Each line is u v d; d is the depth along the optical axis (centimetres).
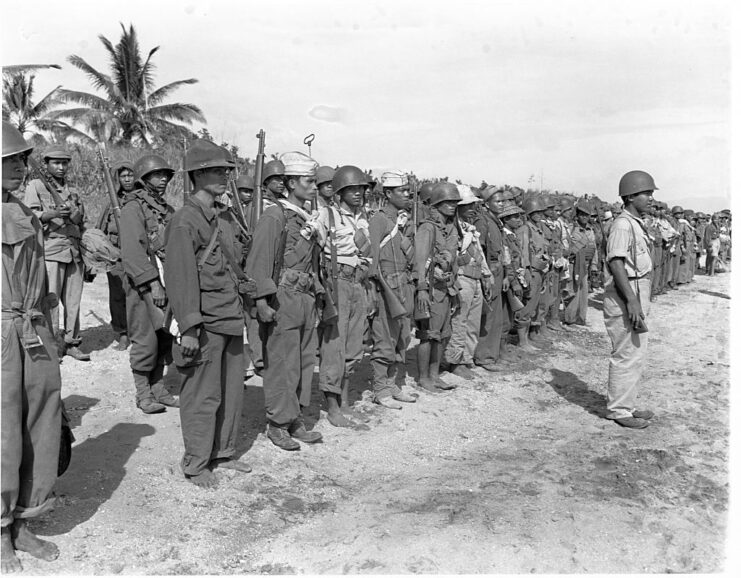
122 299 720
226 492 437
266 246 476
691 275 1834
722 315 1242
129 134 2955
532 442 576
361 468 507
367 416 603
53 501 349
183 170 430
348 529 407
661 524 425
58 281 661
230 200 704
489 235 770
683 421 628
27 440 336
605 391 736
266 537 395
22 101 2973
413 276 643
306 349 524
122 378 643
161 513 400
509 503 450
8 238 322
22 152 329
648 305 616
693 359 887
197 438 437
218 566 360
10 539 333
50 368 340
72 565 338
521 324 891
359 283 579
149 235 540
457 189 670
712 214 2055
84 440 492
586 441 577
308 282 510
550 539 401
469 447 562
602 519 429
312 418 589
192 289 417
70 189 693
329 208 559
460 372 750
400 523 414
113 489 419
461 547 387
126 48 2927
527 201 897
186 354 418
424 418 612
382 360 626
